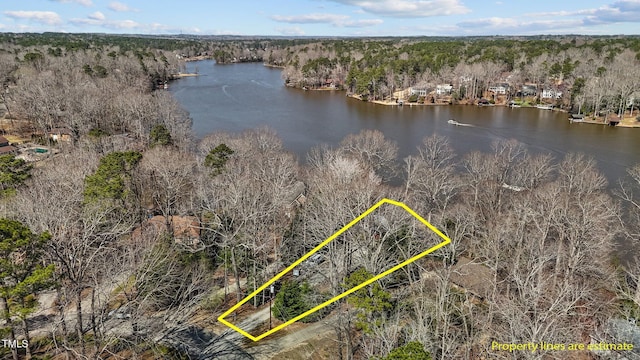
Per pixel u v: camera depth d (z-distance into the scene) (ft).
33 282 61.21
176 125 217.97
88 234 77.36
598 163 211.82
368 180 137.28
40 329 86.58
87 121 220.23
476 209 134.82
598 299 90.89
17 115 269.03
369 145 193.98
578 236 97.55
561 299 73.46
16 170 144.87
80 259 73.15
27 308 68.39
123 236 108.58
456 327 83.71
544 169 169.07
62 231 78.48
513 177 169.68
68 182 117.70
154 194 137.08
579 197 120.26
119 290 93.97
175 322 89.81
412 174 155.53
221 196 123.65
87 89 261.24
